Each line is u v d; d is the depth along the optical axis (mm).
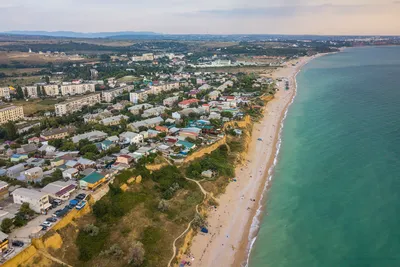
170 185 117562
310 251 91875
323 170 136875
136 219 95562
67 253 80000
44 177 111562
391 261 85250
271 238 98188
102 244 84938
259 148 165500
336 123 196500
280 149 163500
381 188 118688
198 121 181500
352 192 118125
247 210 112375
